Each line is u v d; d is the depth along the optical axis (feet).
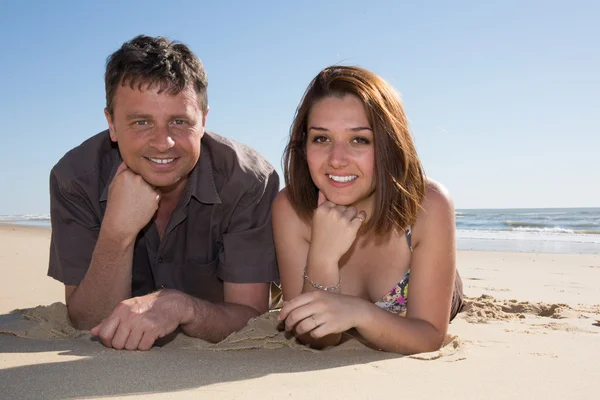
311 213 8.11
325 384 5.55
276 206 8.56
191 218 9.22
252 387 5.38
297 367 6.24
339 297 6.70
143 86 7.43
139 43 7.66
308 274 7.56
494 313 11.14
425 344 7.12
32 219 143.02
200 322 7.35
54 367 5.90
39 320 8.73
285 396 5.12
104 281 7.95
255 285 9.04
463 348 7.58
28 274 16.87
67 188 8.64
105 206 8.79
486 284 18.47
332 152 7.17
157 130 7.61
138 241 9.53
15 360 6.19
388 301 8.48
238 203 8.91
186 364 6.20
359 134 7.17
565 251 37.81
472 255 33.47
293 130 7.84
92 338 7.52
